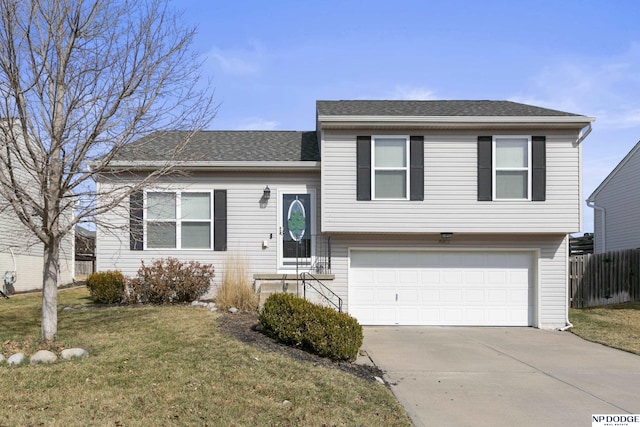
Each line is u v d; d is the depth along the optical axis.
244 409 6.30
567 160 13.68
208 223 14.23
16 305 13.56
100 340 8.97
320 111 14.02
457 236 14.20
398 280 14.34
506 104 15.62
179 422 5.81
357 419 6.34
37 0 7.93
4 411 5.86
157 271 13.34
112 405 6.14
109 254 14.02
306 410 6.45
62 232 8.52
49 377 6.98
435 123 13.41
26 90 7.77
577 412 7.06
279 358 8.43
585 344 11.92
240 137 16.45
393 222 13.58
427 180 13.64
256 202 14.34
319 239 14.30
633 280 17.61
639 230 21.33
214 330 9.87
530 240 14.29
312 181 14.39
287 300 9.67
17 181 8.27
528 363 9.88
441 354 10.54
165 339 9.06
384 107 14.84
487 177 13.62
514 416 6.86
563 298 14.20
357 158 13.59
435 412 6.97
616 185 23.03
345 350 9.01
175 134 15.16
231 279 13.12
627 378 8.87
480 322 14.34
